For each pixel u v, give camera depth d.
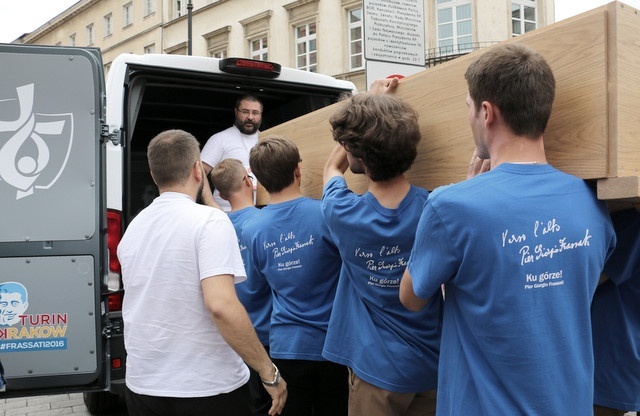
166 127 5.62
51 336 3.13
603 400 1.94
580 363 1.48
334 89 4.56
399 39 4.84
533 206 1.47
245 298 2.93
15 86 3.15
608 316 1.93
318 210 2.59
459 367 1.54
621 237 1.81
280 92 4.54
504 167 1.52
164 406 2.08
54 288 3.13
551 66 1.68
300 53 23.55
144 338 2.12
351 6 21.39
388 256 1.98
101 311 3.20
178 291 2.10
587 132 1.58
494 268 1.44
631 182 1.48
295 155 2.69
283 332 2.59
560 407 1.43
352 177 2.57
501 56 1.54
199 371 2.08
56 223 3.15
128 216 3.51
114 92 3.69
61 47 3.23
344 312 2.18
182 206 2.20
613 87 1.53
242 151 4.65
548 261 1.45
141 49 33.69
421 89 2.17
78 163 3.20
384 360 1.99
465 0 19.83
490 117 1.56
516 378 1.43
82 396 5.09
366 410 2.06
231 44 26.42
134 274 2.18
